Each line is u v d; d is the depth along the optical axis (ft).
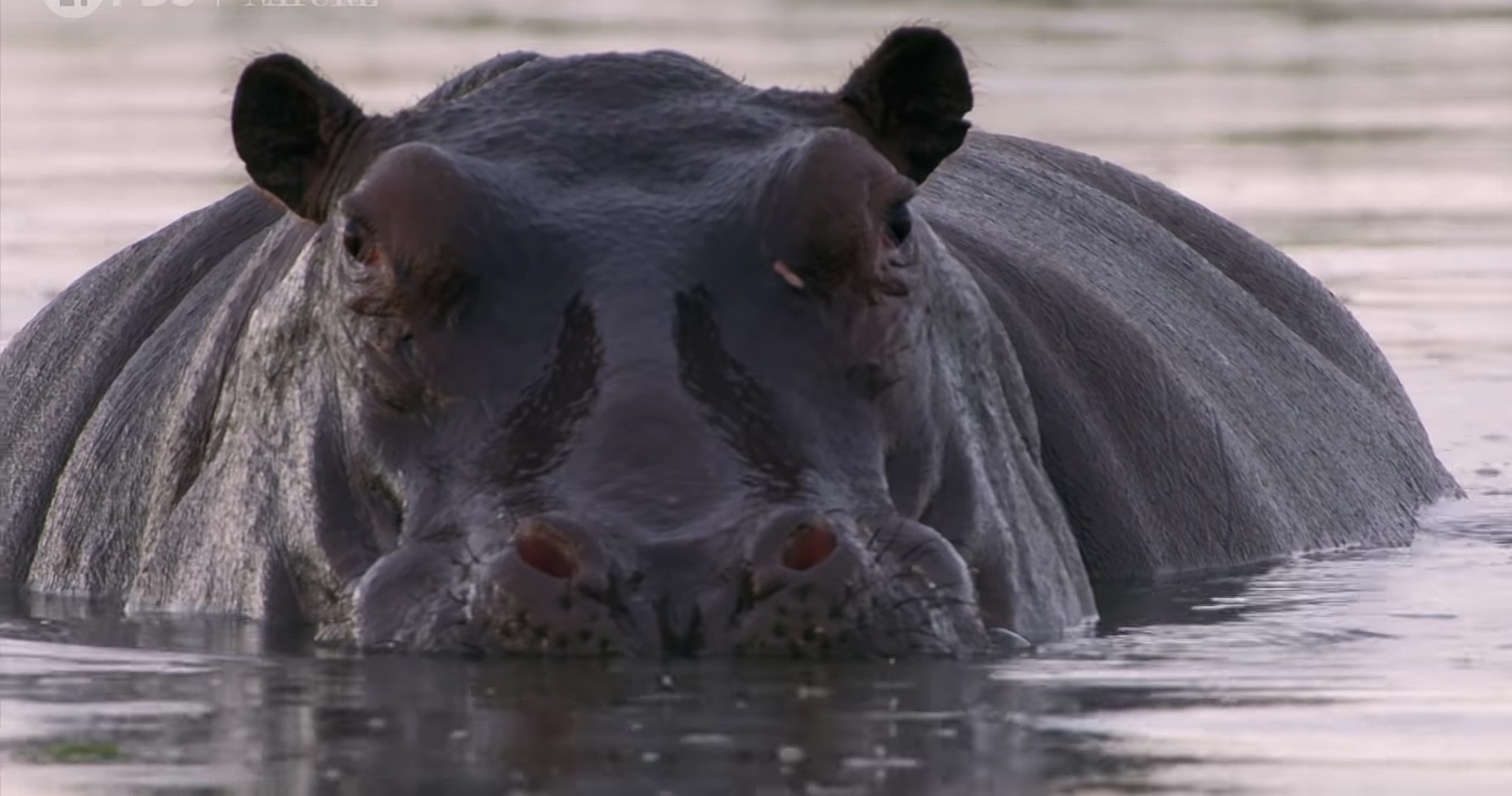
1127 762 43.62
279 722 47.01
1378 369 89.71
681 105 58.85
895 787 41.29
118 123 183.21
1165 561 71.41
